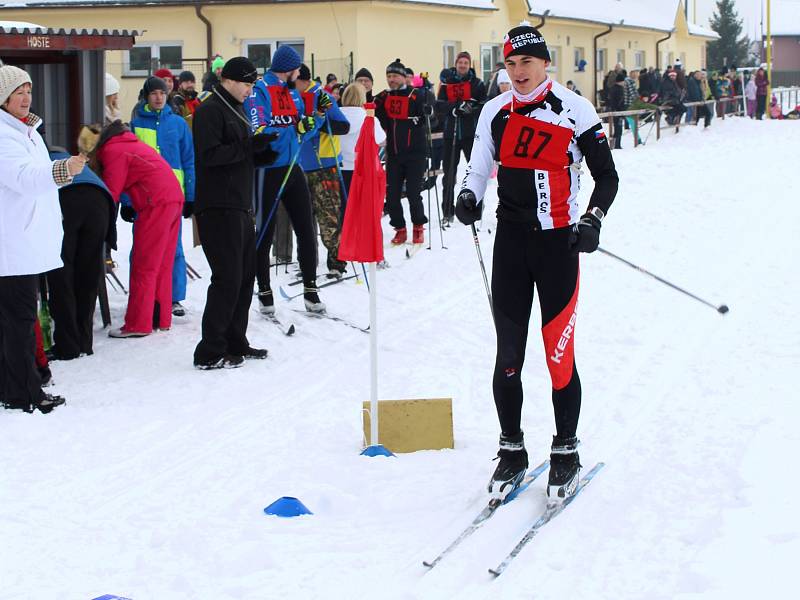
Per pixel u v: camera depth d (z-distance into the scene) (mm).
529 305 4262
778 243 10375
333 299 8352
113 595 3391
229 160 6129
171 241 7023
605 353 6676
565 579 3461
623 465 4574
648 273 4711
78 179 6340
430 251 10297
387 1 20328
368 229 4734
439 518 4074
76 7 20828
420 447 4941
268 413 5531
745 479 4262
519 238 4156
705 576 3375
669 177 15438
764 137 21531
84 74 7516
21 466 4672
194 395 5832
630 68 33438
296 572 3584
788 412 5191
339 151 9070
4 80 5094
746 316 7473
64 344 6465
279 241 9383
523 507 4129
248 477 4566
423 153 10227
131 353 6625
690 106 24500
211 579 3545
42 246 5309
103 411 5500
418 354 6816
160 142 7652
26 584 3506
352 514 4152
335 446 4984
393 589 3438
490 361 6633
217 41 20891
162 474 4605
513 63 4035
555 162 4074
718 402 5453
